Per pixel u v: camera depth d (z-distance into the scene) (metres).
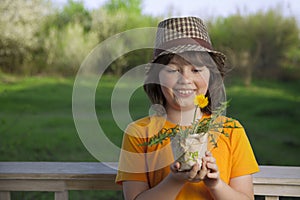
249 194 1.28
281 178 1.43
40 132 6.16
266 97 7.55
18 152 5.29
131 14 7.51
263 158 5.88
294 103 7.32
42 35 7.80
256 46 7.52
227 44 7.46
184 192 1.27
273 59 7.57
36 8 7.71
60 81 7.77
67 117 6.96
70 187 1.50
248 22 7.49
